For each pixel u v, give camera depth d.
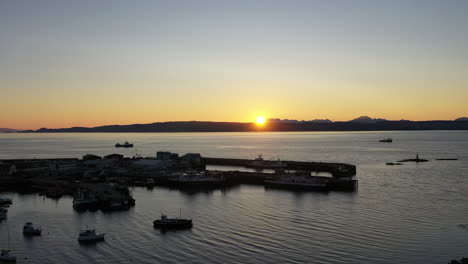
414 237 82.12
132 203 117.81
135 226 93.75
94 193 125.81
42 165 199.50
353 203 114.19
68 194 135.38
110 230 90.94
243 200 121.94
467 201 114.19
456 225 90.06
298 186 145.38
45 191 140.50
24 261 73.81
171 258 73.38
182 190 142.25
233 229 89.38
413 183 148.00
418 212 102.06
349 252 74.31
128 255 75.44
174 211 108.06
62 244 82.12
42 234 88.88
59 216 104.56
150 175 169.38
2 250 76.38
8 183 157.75
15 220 101.06
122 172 178.50
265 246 78.06
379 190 134.25
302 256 72.69
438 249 75.50
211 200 122.94
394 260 70.62
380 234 84.25
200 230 89.31
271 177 154.75
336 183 142.50
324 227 89.75
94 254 76.38
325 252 74.44
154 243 81.44
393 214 100.31
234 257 72.94
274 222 94.44
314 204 113.94
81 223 97.44
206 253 75.25
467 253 73.38
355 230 87.19
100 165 197.50
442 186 140.38
